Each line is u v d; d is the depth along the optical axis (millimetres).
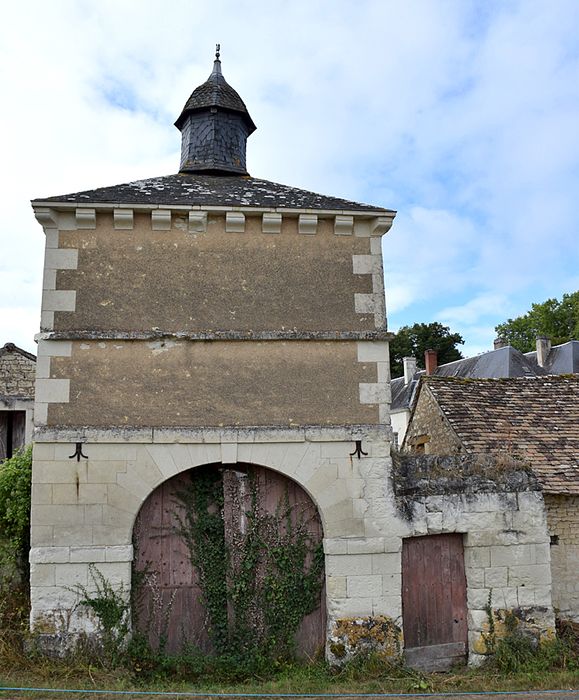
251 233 8570
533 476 8766
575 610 9633
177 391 8086
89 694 6609
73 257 8188
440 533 8422
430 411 12172
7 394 12477
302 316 8469
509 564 8453
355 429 8266
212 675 7750
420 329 45844
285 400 8242
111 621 7570
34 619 7488
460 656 8359
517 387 12328
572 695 7035
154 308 8227
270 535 8336
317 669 7816
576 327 41000
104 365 8016
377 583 8086
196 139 10664
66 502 7711
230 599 8133
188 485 8359
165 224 8359
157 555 8180
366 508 8188
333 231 8719
